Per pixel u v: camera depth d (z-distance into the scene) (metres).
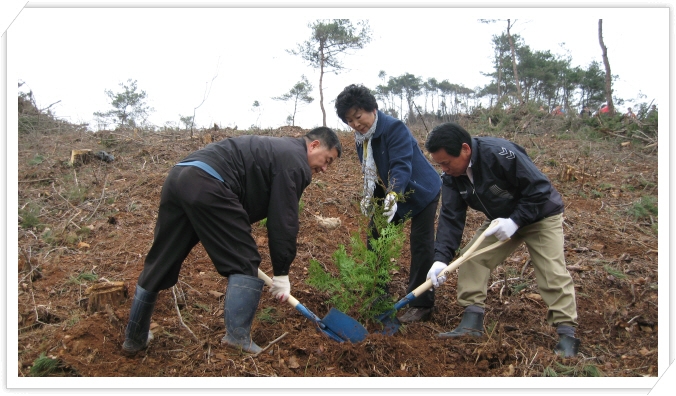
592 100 25.58
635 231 5.68
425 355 3.20
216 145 3.03
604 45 14.14
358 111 3.63
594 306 4.20
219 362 2.93
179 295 3.77
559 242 3.38
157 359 3.03
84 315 3.43
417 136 9.39
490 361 3.20
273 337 3.33
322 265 4.55
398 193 3.55
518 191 3.36
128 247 4.56
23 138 7.66
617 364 3.32
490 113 11.99
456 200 3.66
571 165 7.94
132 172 6.41
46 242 4.56
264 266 4.39
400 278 4.56
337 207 5.85
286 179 2.99
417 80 21.20
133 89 12.36
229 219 2.90
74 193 5.61
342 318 3.31
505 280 4.43
